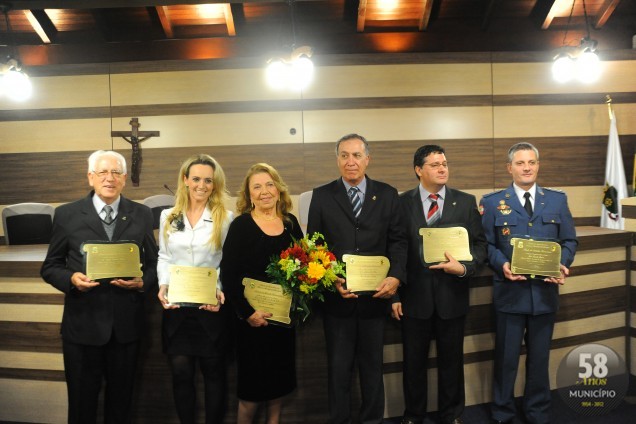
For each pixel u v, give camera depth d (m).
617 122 5.01
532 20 5.23
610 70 4.98
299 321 2.28
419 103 4.88
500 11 5.15
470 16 5.20
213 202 2.16
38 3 4.14
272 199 2.12
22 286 2.53
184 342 2.08
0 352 2.58
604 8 5.02
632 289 3.14
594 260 3.04
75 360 2.10
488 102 4.92
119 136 4.83
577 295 2.99
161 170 4.88
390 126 4.88
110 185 2.08
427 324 2.34
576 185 5.01
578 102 4.98
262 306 2.05
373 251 2.19
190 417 2.12
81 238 2.09
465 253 2.28
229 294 2.02
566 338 2.96
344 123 4.86
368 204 2.21
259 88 4.85
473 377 2.73
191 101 4.85
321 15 5.12
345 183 2.26
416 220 2.36
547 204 2.45
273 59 4.35
